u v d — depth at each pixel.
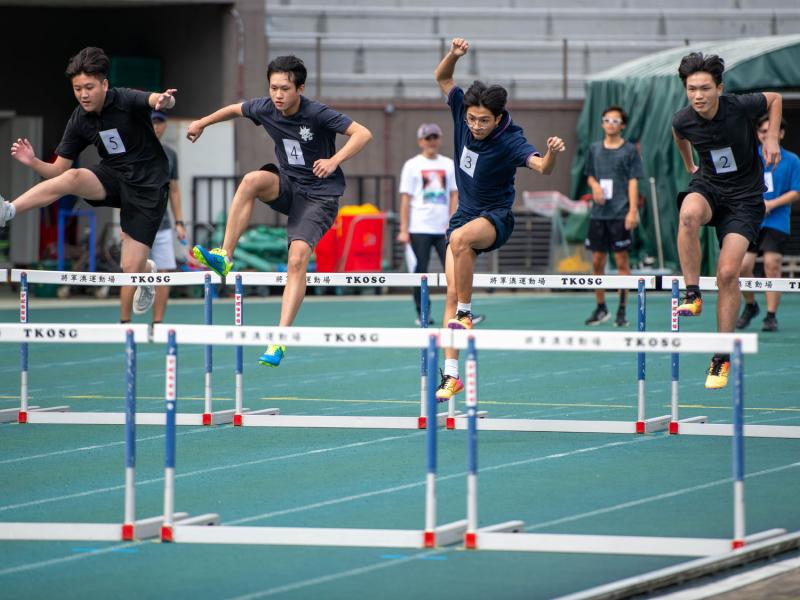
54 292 72.25
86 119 29.62
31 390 35.84
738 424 17.47
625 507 20.78
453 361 28.53
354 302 67.19
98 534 18.95
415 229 50.72
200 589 16.47
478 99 26.39
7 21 83.31
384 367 41.06
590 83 76.00
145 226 30.36
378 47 84.88
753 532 19.06
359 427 28.91
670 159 71.12
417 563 17.69
